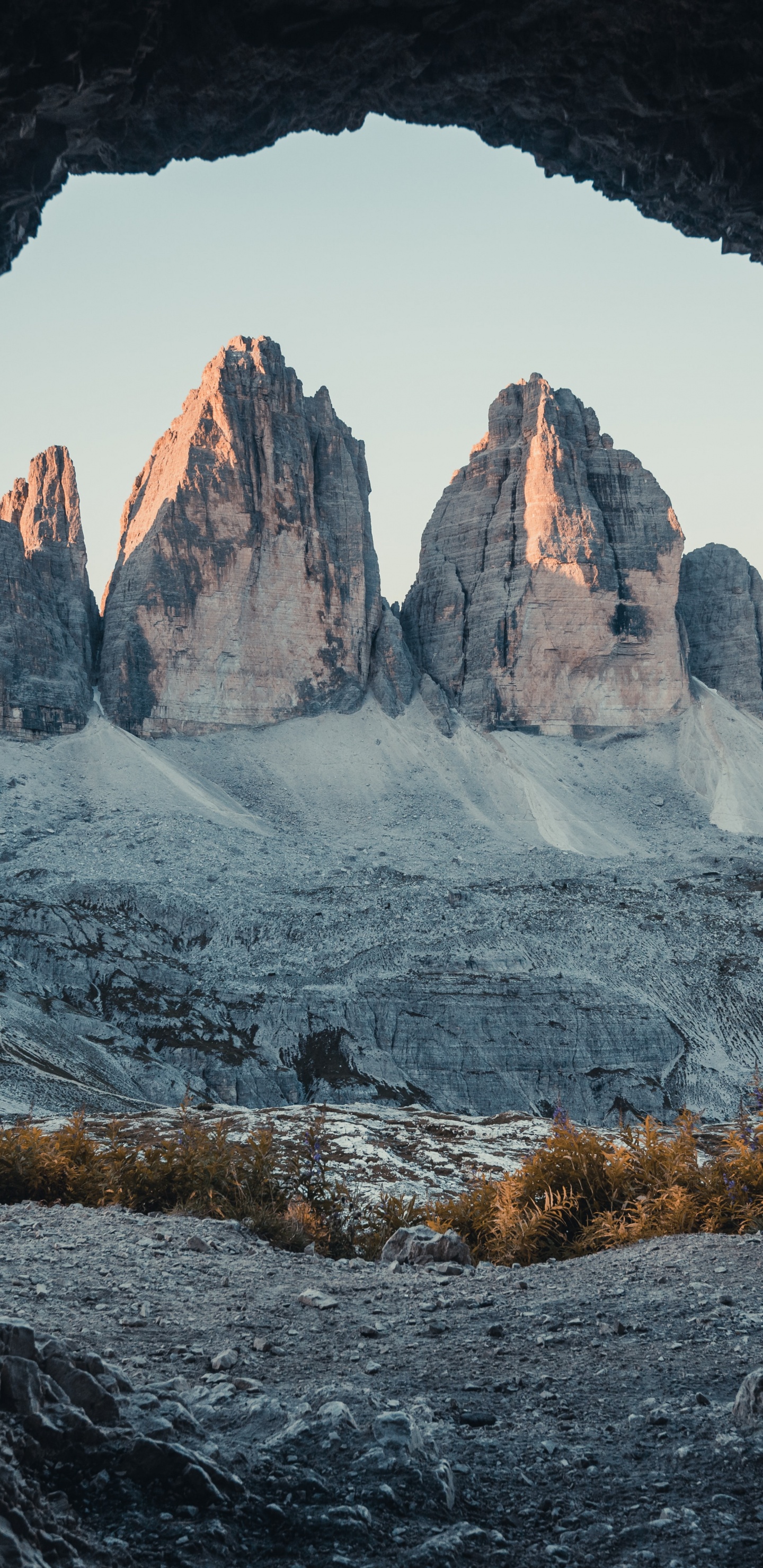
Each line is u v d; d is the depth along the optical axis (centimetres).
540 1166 1566
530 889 19500
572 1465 661
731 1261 1148
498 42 962
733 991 15912
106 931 16175
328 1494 588
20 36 849
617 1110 13575
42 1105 8144
